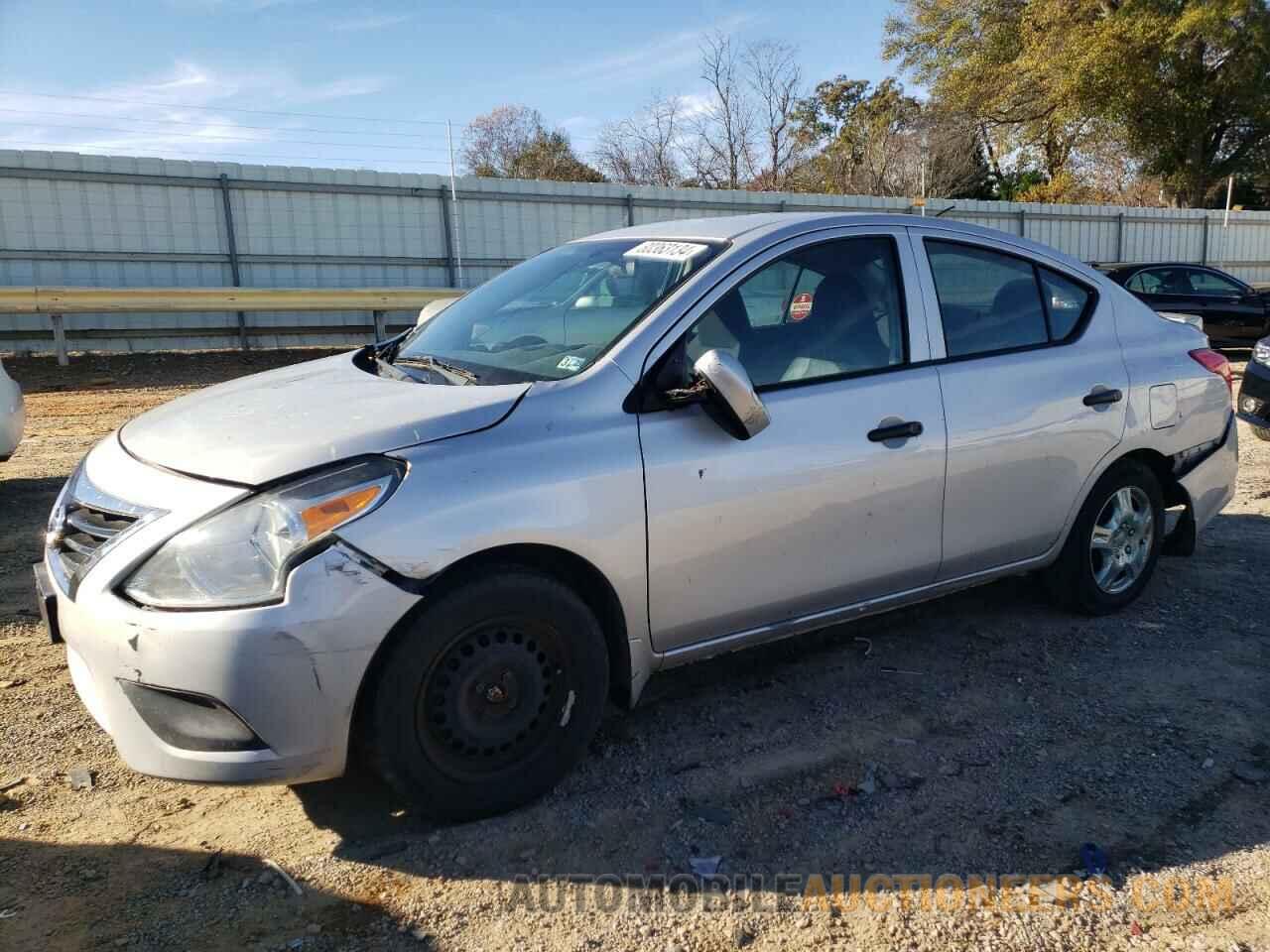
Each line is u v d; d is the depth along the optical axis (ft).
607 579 9.84
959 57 114.11
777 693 12.51
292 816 9.84
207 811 9.93
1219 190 125.49
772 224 11.93
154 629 8.30
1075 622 14.69
